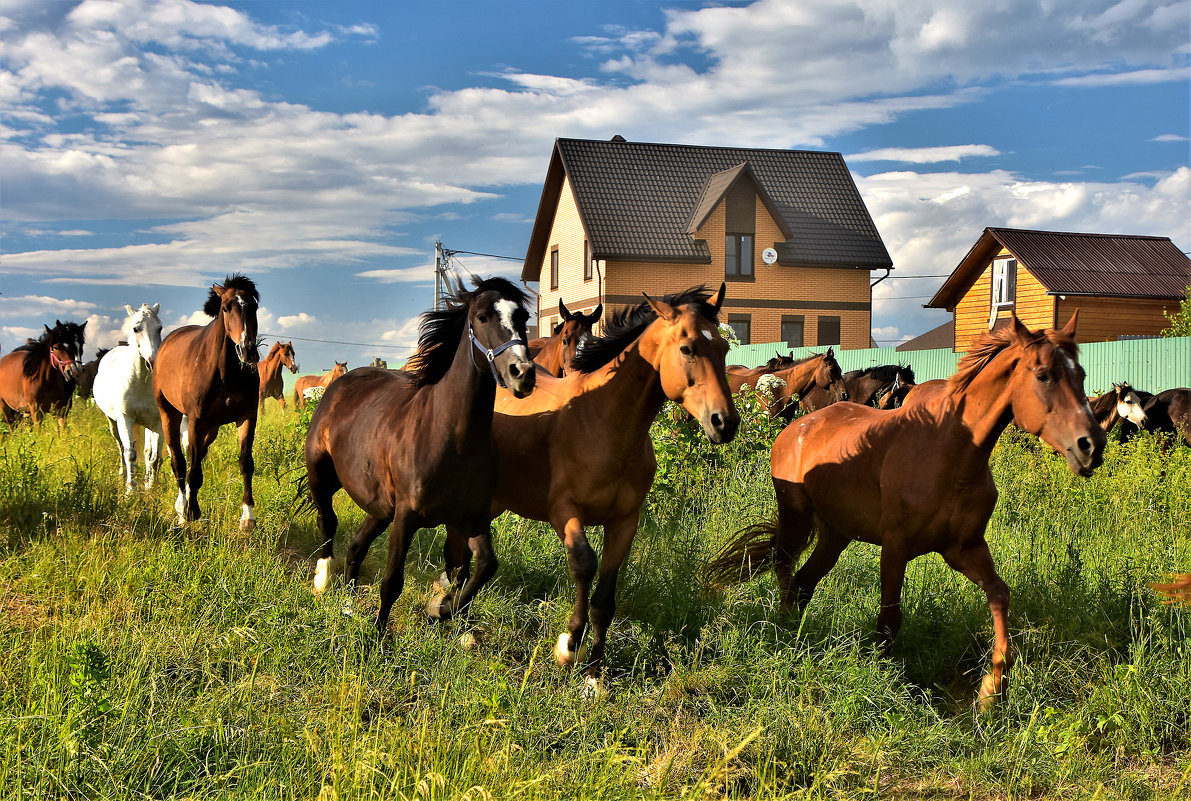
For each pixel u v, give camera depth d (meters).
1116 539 7.86
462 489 5.11
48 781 3.43
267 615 5.24
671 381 4.87
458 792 3.45
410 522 5.18
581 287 33.03
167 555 6.40
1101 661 5.48
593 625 5.21
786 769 4.20
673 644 5.49
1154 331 25.31
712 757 4.24
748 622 5.79
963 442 5.07
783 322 32.91
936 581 6.49
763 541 6.39
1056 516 8.59
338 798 3.35
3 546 6.70
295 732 4.05
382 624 5.25
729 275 32.38
